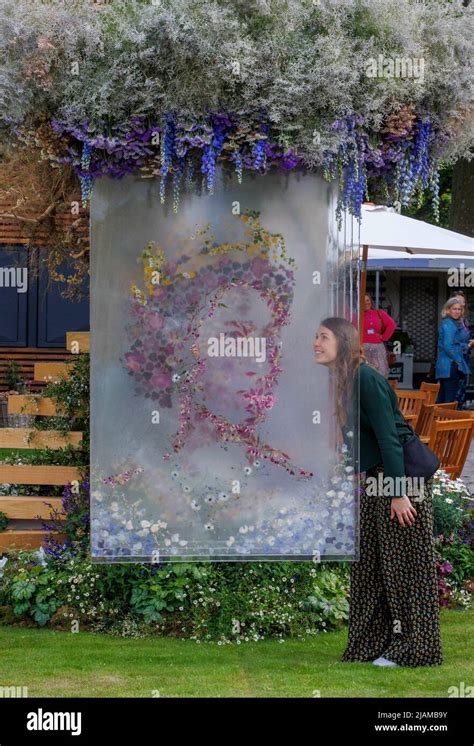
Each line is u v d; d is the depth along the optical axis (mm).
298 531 5641
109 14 5074
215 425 5637
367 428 5500
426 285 21719
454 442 9086
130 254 5574
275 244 5578
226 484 5660
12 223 7102
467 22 5391
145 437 5645
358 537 5562
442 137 5656
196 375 5625
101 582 6250
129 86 5086
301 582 6344
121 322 5602
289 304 5602
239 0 5055
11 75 5066
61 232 6840
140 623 6113
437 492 7875
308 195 5559
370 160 5441
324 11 5102
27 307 14656
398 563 5418
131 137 5207
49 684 4988
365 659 5535
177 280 5594
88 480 6949
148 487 5664
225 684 5008
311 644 5914
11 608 6391
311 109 5184
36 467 7238
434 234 8852
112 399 5629
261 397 5625
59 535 6996
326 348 5504
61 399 7391
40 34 5027
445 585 7148
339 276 5570
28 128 5297
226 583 6234
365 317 12977
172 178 5516
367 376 5438
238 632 5992
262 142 5223
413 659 5414
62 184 6227
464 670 5332
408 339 20516
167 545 5672
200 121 5164
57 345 14680
